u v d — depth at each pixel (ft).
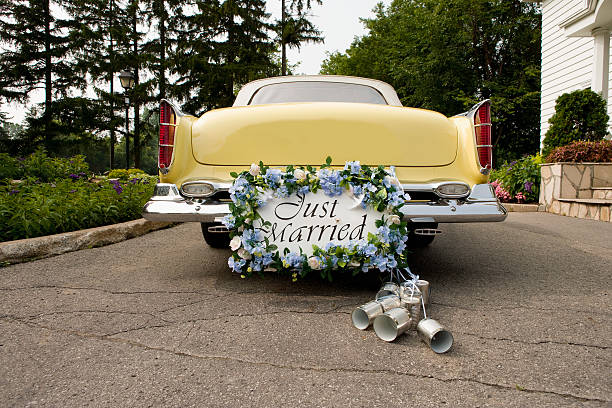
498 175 28.19
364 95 11.53
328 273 7.91
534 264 10.96
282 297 8.09
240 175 7.88
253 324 6.71
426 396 4.66
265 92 11.67
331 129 8.48
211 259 11.54
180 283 9.09
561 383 4.91
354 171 7.88
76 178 28.96
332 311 7.32
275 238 7.89
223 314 7.16
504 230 16.93
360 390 4.78
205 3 85.15
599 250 12.73
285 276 9.64
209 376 5.10
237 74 82.89
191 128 8.79
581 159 22.72
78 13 99.76
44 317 7.03
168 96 88.89
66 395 4.68
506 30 69.05
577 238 14.83
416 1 80.89
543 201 24.41
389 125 8.61
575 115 25.16
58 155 94.32
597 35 28.02
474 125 8.64
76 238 12.85
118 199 18.01
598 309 7.38
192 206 8.25
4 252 10.93
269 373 5.17
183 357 5.59
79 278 9.49
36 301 7.86
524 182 25.82
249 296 8.15
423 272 10.16
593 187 22.58
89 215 15.58
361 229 7.88
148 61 91.40
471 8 67.05
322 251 7.75
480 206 8.35
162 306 7.58
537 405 4.47
